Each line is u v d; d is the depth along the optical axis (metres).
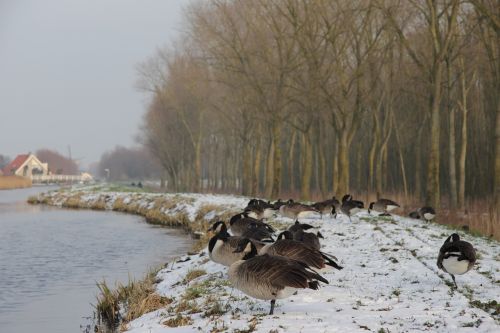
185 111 63.38
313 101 36.06
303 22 34.16
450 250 11.41
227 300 11.36
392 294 11.24
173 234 29.70
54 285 17.77
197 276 14.70
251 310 10.33
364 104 37.34
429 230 20.58
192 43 52.34
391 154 54.19
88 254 23.59
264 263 8.97
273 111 38.62
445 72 36.69
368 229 20.34
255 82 38.41
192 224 32.19
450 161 32.41
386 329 8.59
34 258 22.77
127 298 14.48
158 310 11.71
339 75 33.66
